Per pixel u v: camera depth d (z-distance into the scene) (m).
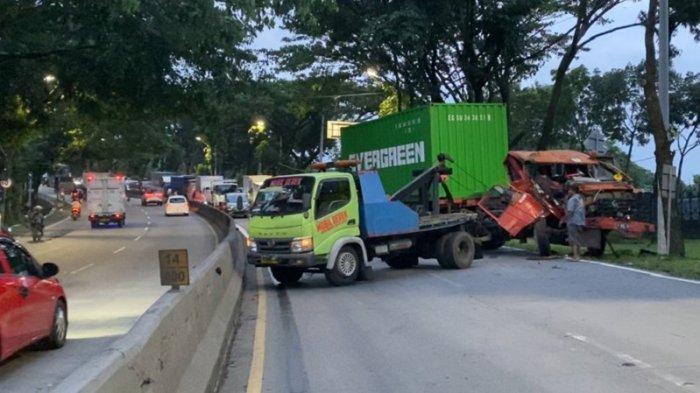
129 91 23.25
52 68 23.28
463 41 30.36
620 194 20.64
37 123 31.02
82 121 37.22
